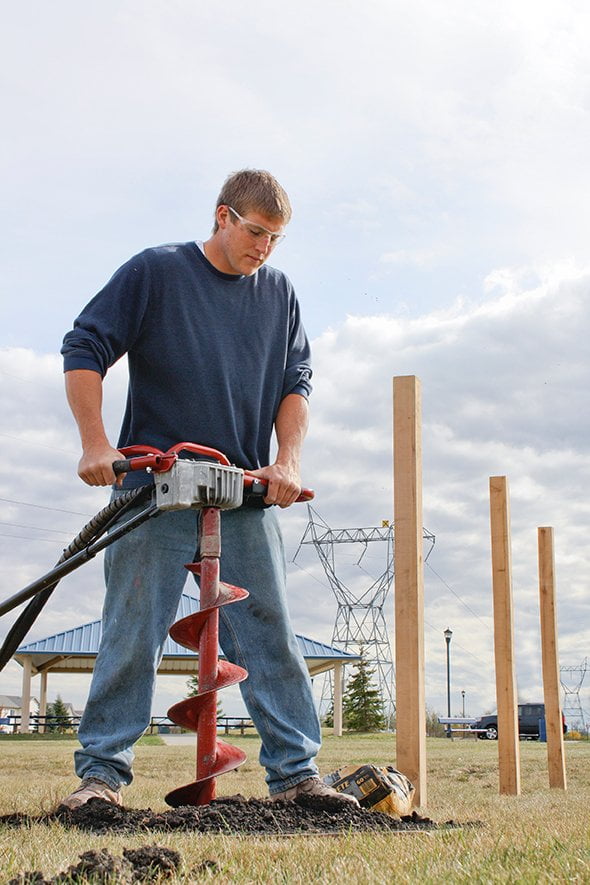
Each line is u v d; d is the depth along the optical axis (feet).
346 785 14.78
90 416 12.67
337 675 111.14
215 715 11.69
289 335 15.25
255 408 14.44
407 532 19.34
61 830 10.74
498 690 25.38
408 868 8.08
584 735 146.51
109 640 13.41
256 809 12.53
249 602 14.01
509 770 24.41
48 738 81.66
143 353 13.98
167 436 13.89
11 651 13.80
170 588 13.56
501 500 27.37
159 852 8.09
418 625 18.92
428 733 143.13
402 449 19.75
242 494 11.90
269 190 13.32
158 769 30.89
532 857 8.58
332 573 160.97
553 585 30.48
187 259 14.11
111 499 13.91
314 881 7.52
